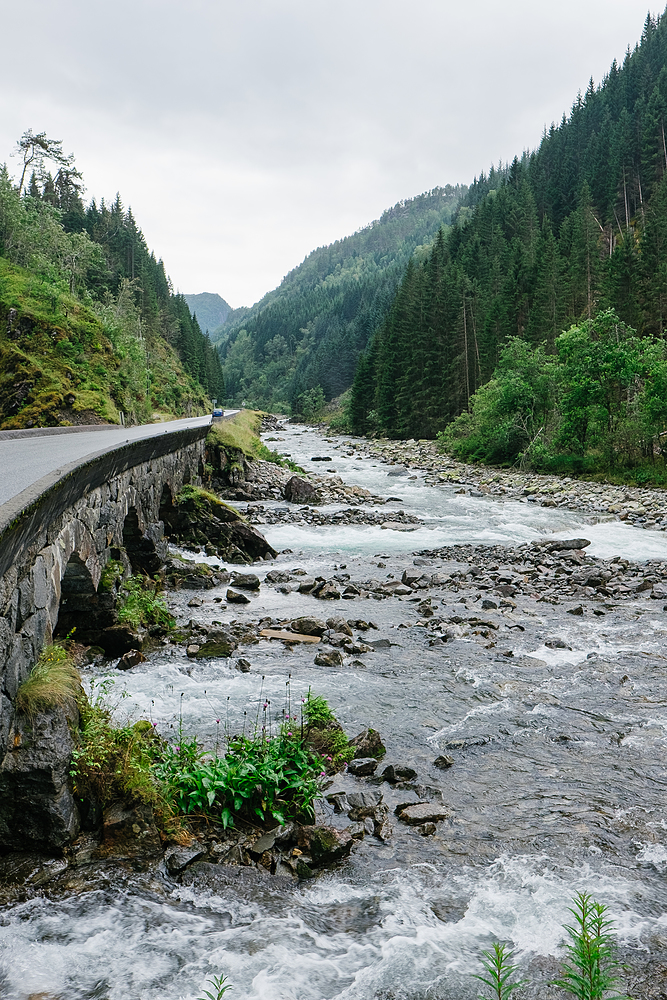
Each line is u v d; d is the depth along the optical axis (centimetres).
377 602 1507
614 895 525
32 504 562
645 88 12606
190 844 569
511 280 7406
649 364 4281
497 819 641
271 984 421
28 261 7156
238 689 957
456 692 975
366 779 712
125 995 410
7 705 530
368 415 8431
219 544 1975
